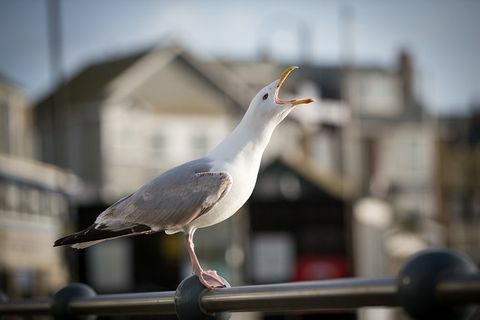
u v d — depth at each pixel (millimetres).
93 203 24750
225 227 22984
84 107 42844
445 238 54844
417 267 2451
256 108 4262
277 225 23688
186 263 22688
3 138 28719
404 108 61844
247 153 4238
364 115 61000
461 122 60812
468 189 56062
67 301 4410
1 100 28812
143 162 43906
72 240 4250
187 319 3576
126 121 43406
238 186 4160
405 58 62781
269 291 3123
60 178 26594
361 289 2686
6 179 23375
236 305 3348
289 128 41938
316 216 23922
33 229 23984
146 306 3857
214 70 45844
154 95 44844
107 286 22672
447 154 56594
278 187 24562
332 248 23922
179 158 45000
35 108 42000
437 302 2404
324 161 41938
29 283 23312
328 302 2842
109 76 44406
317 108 41156
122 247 22672
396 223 51438
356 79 61688
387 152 60094
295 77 54438
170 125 44812
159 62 44938
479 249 54531
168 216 4156
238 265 23062
